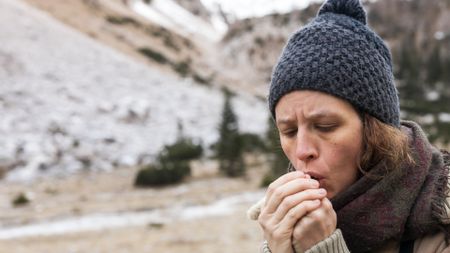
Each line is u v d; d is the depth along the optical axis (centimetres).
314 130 150
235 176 3628
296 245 145
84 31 10238
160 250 1557
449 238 141
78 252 1630
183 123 5978
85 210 2600
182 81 8931
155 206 2627
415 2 15875
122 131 5325
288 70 152
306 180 145
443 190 146
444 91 9762
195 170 3884
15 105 5291
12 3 9025
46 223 2312
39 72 6419
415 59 11825
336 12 169
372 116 151
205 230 1825
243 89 10938
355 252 151
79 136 4903
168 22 14962
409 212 146
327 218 142
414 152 154
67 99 5859
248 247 1489
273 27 13200
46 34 8044
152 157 4656
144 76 7869
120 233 1928
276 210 149
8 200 2945
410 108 7750
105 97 6328
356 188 148
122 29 11506
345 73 147
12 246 1808
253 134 5253
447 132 4894
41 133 4750
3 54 6475
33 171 3866
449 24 14888
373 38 160
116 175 3881
